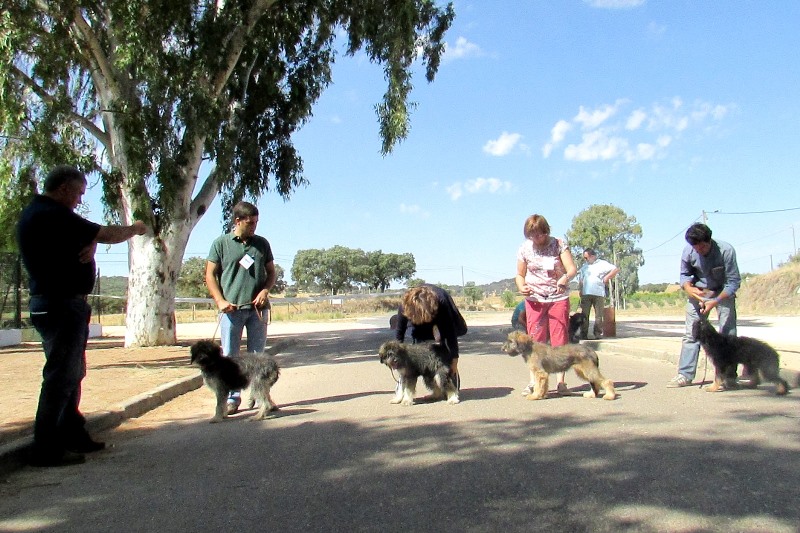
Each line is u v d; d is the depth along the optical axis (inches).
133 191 565.9
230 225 676.1
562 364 299.6
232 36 594.9
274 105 681.0
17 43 525.7
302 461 207.0
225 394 282.5
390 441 228.4
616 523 146.5
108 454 228.1
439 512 156.6
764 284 1609.3
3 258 758.5
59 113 572.7
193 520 158.1
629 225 2177.7
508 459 198.4
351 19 652.7
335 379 412.5
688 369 323.6
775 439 210.4
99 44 583.5
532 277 320.8
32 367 478.3
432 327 311.3
